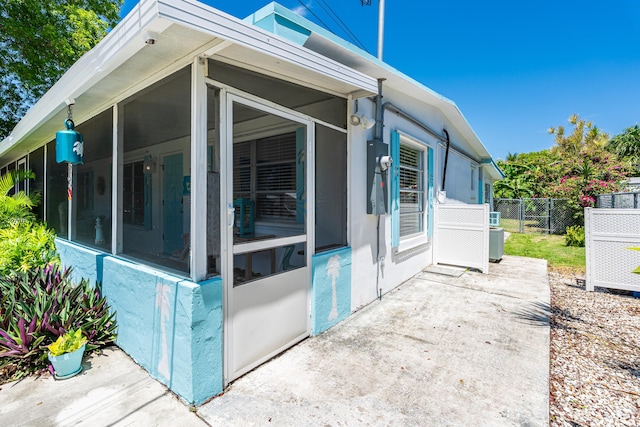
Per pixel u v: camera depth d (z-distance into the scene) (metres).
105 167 3.26
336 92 3.34
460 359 2.65
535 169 17.19
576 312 3.84
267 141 2.66
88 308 2.82
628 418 1.96
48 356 2.33
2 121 10.18
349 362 2.61
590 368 2.56
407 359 2.66
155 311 2.30
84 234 3.81
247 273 2.46
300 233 2.97
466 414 1.97
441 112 6.53
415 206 5.74
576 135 17.97
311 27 2.83
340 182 3.55
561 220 11.51
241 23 1.83
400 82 4.22
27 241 3.96
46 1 9.12
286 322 2.81
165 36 1.78
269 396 2.16
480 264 5.74
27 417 1.93
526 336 3.10
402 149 5.17
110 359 2.62
